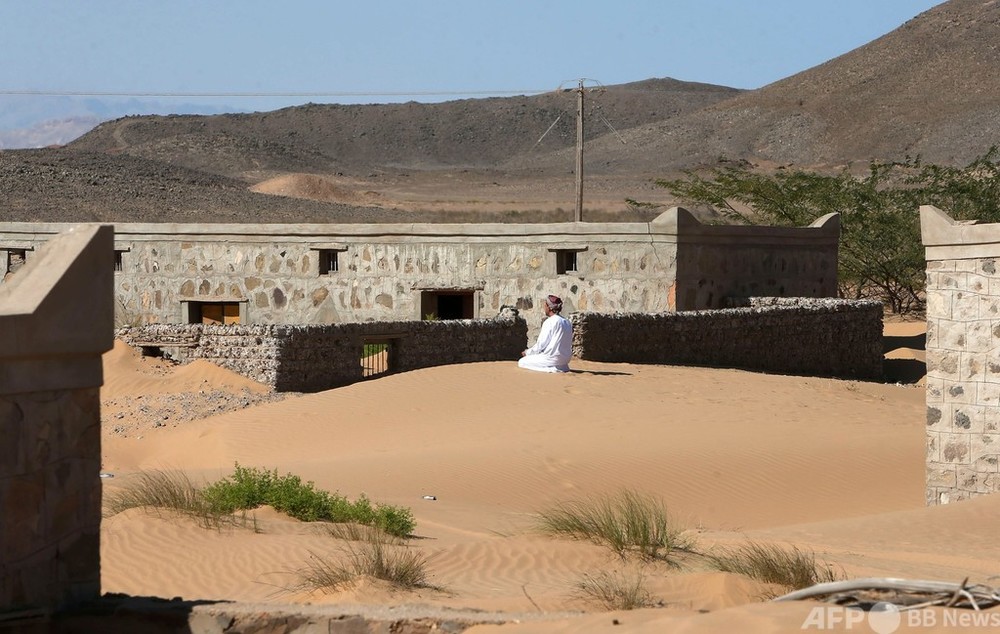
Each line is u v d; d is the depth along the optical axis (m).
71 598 8.49
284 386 27.42
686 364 33.16
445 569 12.27
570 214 98.31
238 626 8.27
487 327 31.92
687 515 17.89
